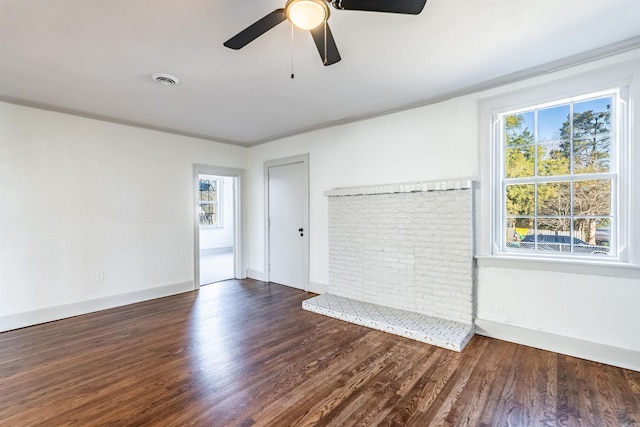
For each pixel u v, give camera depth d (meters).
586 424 1.81
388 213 3.65
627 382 2.21
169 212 4.57
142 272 4.28
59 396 2.09
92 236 3.84
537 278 2.76
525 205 2.93
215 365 2.50
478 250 3.10
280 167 5.09
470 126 3.13
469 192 3.05
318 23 1.58
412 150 3.54
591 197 2.61
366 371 2.40
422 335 2.90
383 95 3.23
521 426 1.80
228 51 2.33
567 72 2.59
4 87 2.96
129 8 1.82
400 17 1.94
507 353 2.67
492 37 2.19
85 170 3.79
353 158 4.09
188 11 1.85
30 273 3.39
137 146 4.25
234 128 4.48
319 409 1.96
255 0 1.75
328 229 4.35
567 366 2.44
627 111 2.39
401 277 3.55
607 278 2.46
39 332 3.18
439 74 2.76
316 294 4.54
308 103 3.46
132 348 2.81
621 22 2.02
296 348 2.80
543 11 1.90
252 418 1.88
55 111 3.56
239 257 5.61
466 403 2.01
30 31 2.04
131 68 2.59
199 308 3.94
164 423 1.83
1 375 2.35
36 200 3.44
